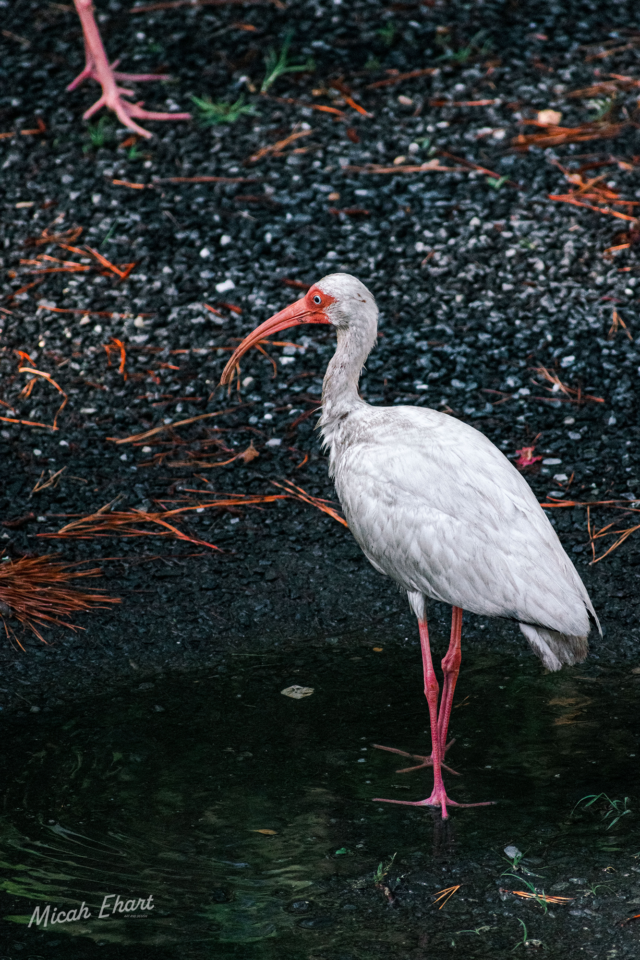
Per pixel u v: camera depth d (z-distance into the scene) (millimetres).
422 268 14414
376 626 10023
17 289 14367
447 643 9797
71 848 7324
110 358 13312
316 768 8156
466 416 12195
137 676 9336
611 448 11797
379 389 12594
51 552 10656
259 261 14617
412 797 7863
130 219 15367
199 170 16234
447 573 7891
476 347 13219
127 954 6441
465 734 8562
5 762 8219
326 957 6410
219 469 11805
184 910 6793
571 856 7219
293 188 15797
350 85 17859
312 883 7020
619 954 6363
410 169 16031
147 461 11875
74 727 8656
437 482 7941
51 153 16719
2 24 19641
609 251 14523
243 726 8664
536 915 6703
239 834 7465
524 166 16031
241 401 12688
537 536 7789
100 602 10172
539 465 11594
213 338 13562
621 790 7848
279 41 18891
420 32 18953
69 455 11906
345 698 9039
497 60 18266
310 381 12953
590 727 8570
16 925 6668
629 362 12906
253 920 6699
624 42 18625
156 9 19797
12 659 9484
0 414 12453
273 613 10109
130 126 16875
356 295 8711
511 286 14094
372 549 8336
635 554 10578
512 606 7707
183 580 10445
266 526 11109
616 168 15938
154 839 7414
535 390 12586
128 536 10938
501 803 7770
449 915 6730
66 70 18500
